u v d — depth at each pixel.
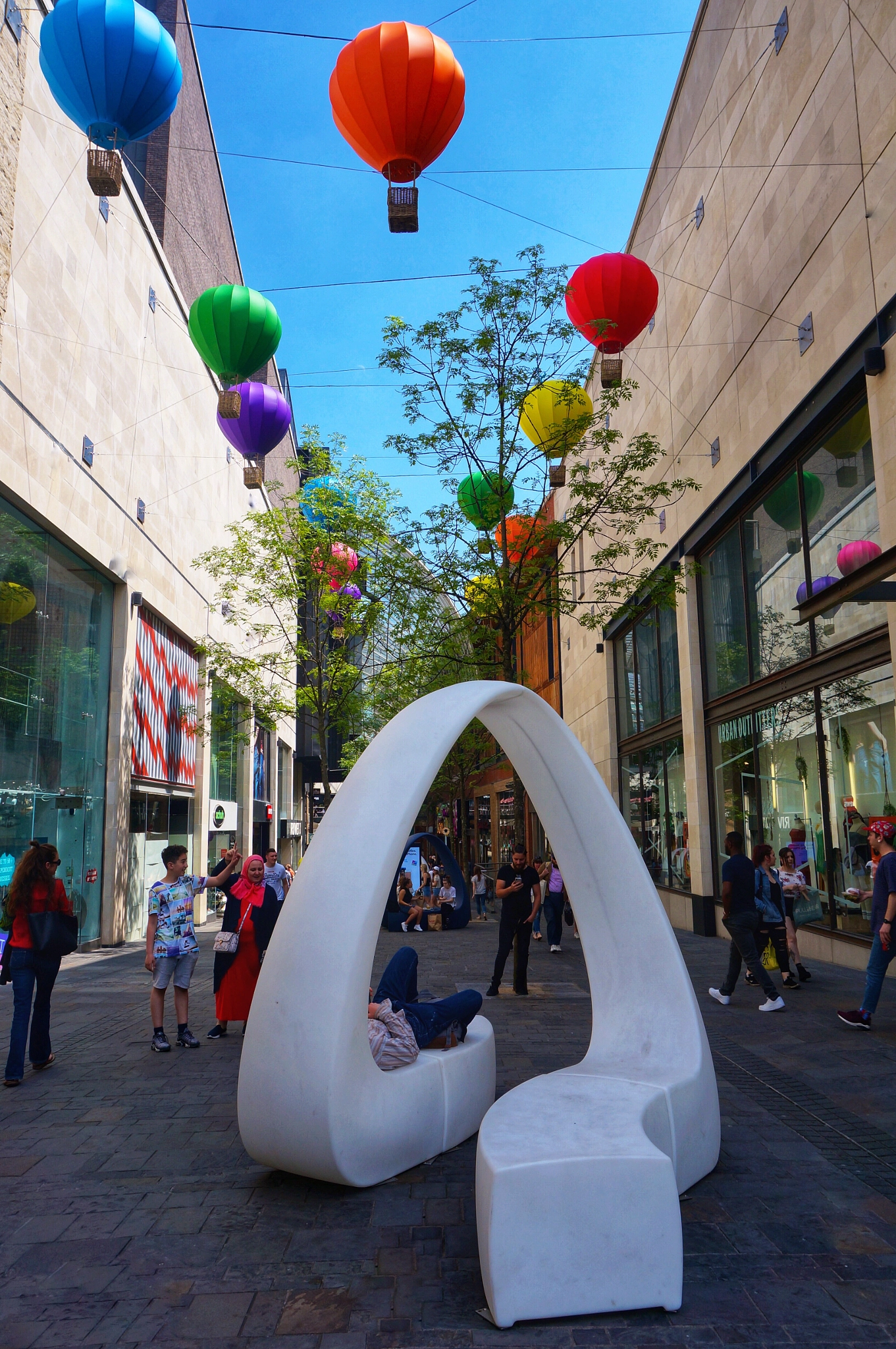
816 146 11.23
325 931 4.34
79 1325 3.08
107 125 10.04
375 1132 4.33
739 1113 5.47
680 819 18.03
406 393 13.60
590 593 25.34
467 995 5.38
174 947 7.43
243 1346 2.94
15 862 12.38
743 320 13.75
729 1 14.13
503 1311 3.07
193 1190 4.30
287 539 20.19
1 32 11.25
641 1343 2.95
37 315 12.63
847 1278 3.36
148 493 18.22
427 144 9.23
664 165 17.78
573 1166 3.21
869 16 9.86
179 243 25.03
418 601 15.40
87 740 15.38
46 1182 4.42
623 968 5.04
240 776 28.66
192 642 22.25
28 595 12.86
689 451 16.47
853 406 10.83
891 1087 5.85
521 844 12.26
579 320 12.82
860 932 10.82
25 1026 6.37
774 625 13.31
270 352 15.12
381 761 4.71
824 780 11.73
